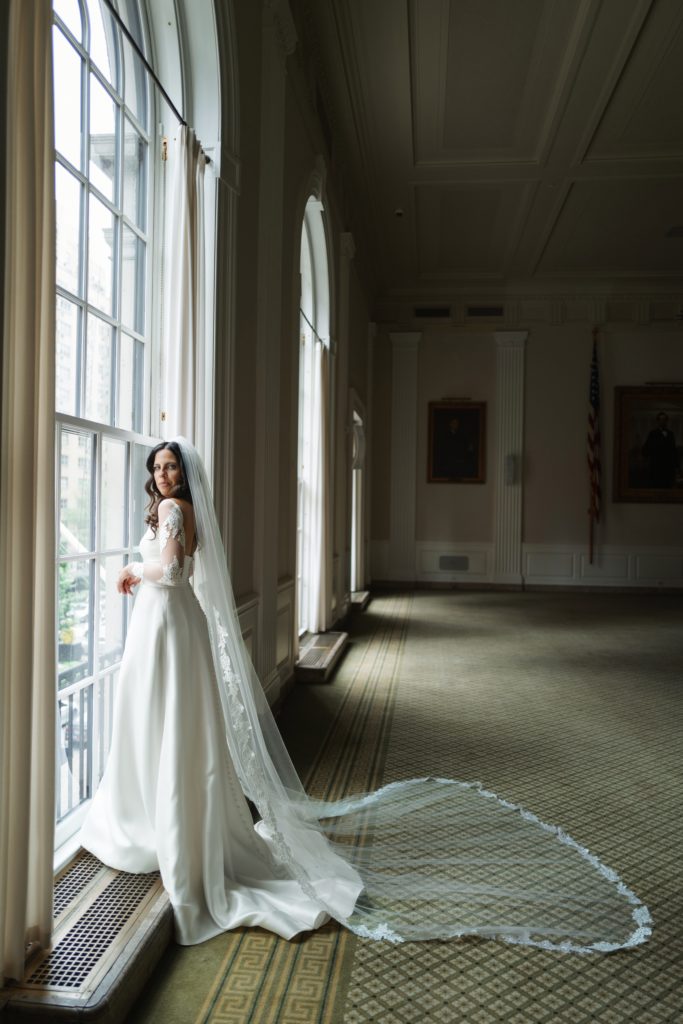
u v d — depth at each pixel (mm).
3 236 1781
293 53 5371
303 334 7188
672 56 6402
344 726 4797
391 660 6863
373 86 6902
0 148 1767
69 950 2066
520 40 6199
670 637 8141
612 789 3783
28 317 1866
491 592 12391
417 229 10438
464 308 12922
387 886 2719
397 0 5660
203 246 3633
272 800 2826
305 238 7223
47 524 1978
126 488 3133
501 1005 2066
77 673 2736
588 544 12656
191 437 3354
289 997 2076
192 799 2441
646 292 12547
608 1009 2061
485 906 2590
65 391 2645
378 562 13047
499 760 4199
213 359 3643
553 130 7668
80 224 2723
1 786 1826
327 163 7180
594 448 12469
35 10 1876
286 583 5473
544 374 12750
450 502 12938
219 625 2744
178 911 2330
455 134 7840
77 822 2742
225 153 3744
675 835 3248
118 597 3064
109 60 2996
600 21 5914
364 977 2174
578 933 2426
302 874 2498
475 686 5898
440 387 12969
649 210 9789
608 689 5844
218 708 2561
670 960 2295
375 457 13086
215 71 3631
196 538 2662
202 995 2076
